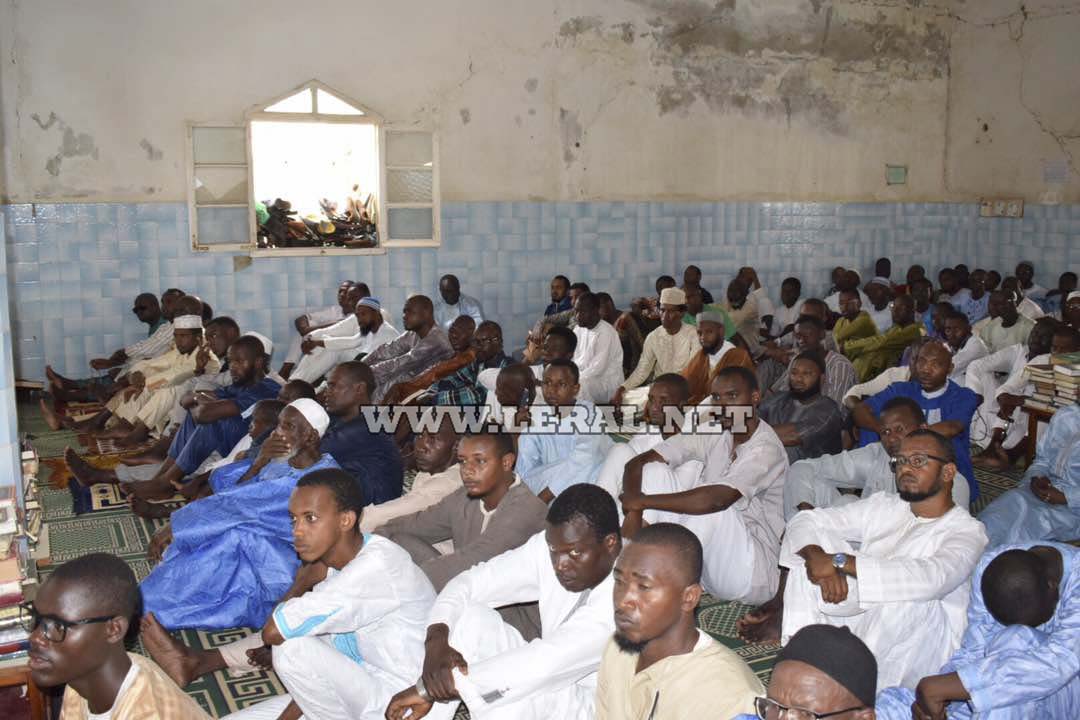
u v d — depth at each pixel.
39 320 7.82
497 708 2.37
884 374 5.51
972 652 2.54
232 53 8.07
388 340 7.38
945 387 4.69
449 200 8.91
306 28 8.24
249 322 8.38
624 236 9.66
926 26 10.77
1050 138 10.20
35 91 7.62
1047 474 4.29
